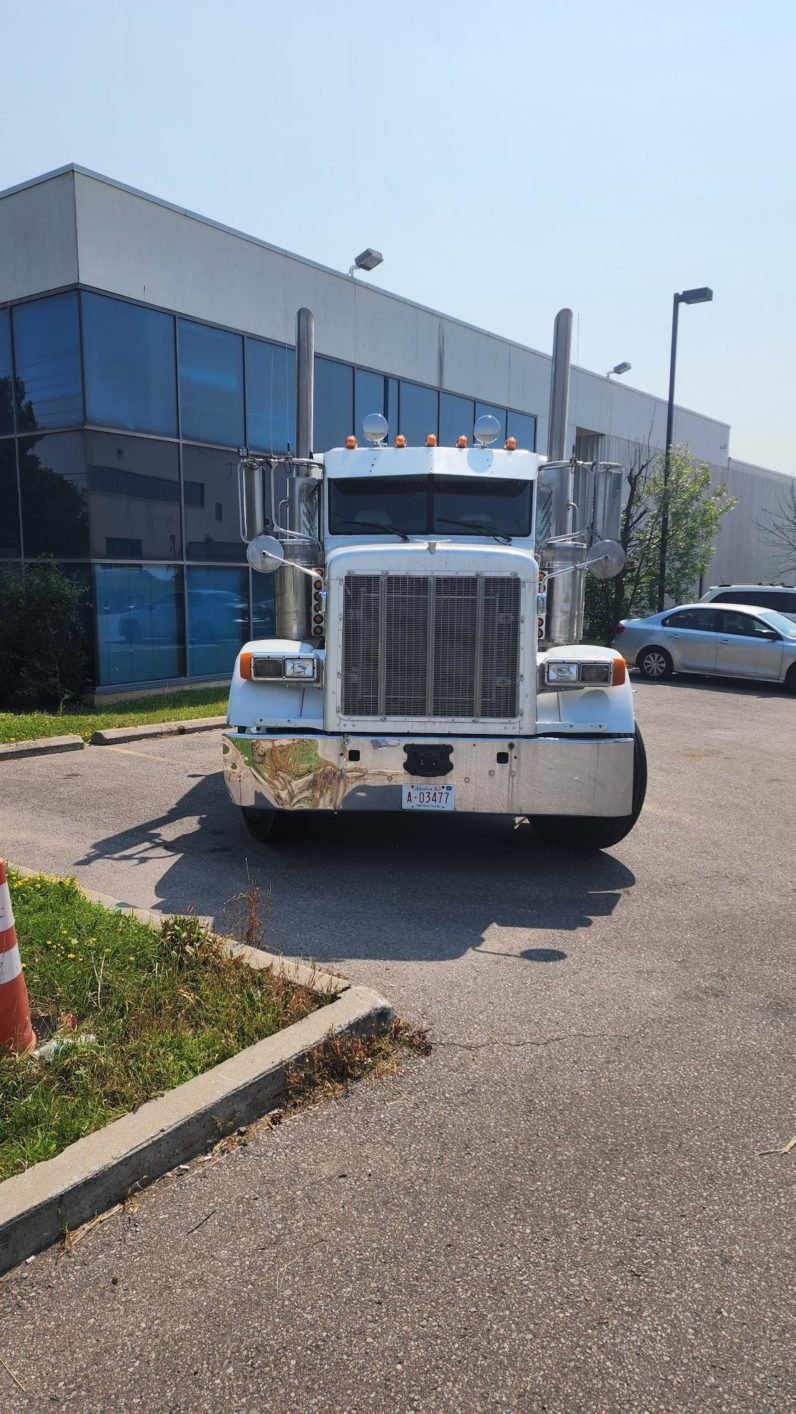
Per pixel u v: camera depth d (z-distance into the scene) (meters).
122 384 13.08
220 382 14.63
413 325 18.36
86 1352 2.23
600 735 5.62
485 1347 2.25
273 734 5.70
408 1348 2.25
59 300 12.57
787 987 4.28
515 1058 3.59
